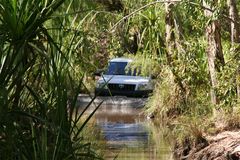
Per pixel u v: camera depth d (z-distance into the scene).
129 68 29.42
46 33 9.61
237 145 15.52
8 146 9.21
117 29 20.73
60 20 10.52
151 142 18.92
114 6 23.20
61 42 10.14
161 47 22.28
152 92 27.91
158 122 23.95
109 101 28.92
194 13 18.44
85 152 10.88
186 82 22.22
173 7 21.59
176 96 23.69
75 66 11.59
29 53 9.88
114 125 22.75
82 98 28.25
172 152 17.20
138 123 23.70
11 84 9.40
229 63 18.11
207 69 20.33
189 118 19.47
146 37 23.09
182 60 20.61
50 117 9.76
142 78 30.28
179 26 22.05
